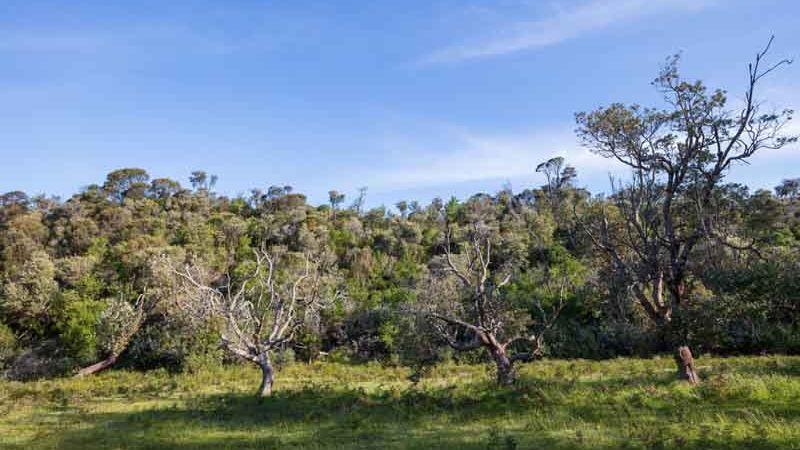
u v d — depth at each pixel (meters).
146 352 32.03
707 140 17.86
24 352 32.53
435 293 22.86
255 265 37.47
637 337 27.17
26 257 50.53
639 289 18.92
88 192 80.44
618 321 28.45
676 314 18.78
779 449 8.12
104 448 11.28
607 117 18.45
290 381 24.42
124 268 39.69
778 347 21.09
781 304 20.92
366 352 34.62
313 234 58.66
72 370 30.98
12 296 35.72
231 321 20.05
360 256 52.09
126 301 33.44
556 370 20.06
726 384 12.19
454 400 14.07
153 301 32.94
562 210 28.08
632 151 18.69
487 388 15.16
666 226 18.03
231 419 14.39
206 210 75.75
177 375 28.50
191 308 22.39
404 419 12.89
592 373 19.62
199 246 48.81
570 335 30.11
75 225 58.56
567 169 71.25
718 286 20.59
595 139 19.02
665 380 14.66
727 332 21.23
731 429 9.22
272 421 13.81
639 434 9.44
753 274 20.16
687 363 14.33
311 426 12.83
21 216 61.69
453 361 27.58
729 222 22.11
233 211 79.00
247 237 57.09
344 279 43.16
